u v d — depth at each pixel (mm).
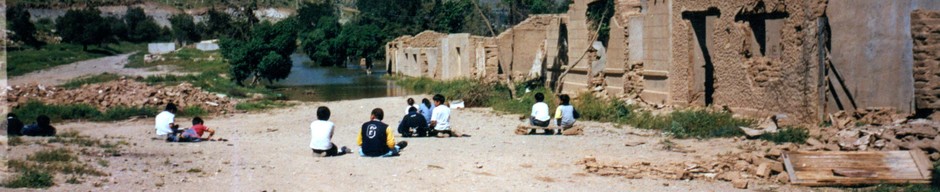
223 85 38312
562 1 64438
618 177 12312
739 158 13422
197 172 12484
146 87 29297
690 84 21969
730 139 17016
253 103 30141
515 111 25938
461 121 23531
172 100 27922
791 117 18000
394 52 56781
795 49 17969
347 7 144250
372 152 14562
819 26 17391
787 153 12391
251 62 42000
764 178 11984
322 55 74750
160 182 11297
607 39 27625
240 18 63531
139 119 24672
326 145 14680
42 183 10711
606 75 27641
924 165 11930
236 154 15094
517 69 38875
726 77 20688
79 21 86938
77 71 57594
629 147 16062
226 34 72688
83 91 28250
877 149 13375
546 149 15852
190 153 15180
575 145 16531
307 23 111688
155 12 123312
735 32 20125
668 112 21234
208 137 18297
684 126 18688
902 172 11789
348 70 67312
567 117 19094
